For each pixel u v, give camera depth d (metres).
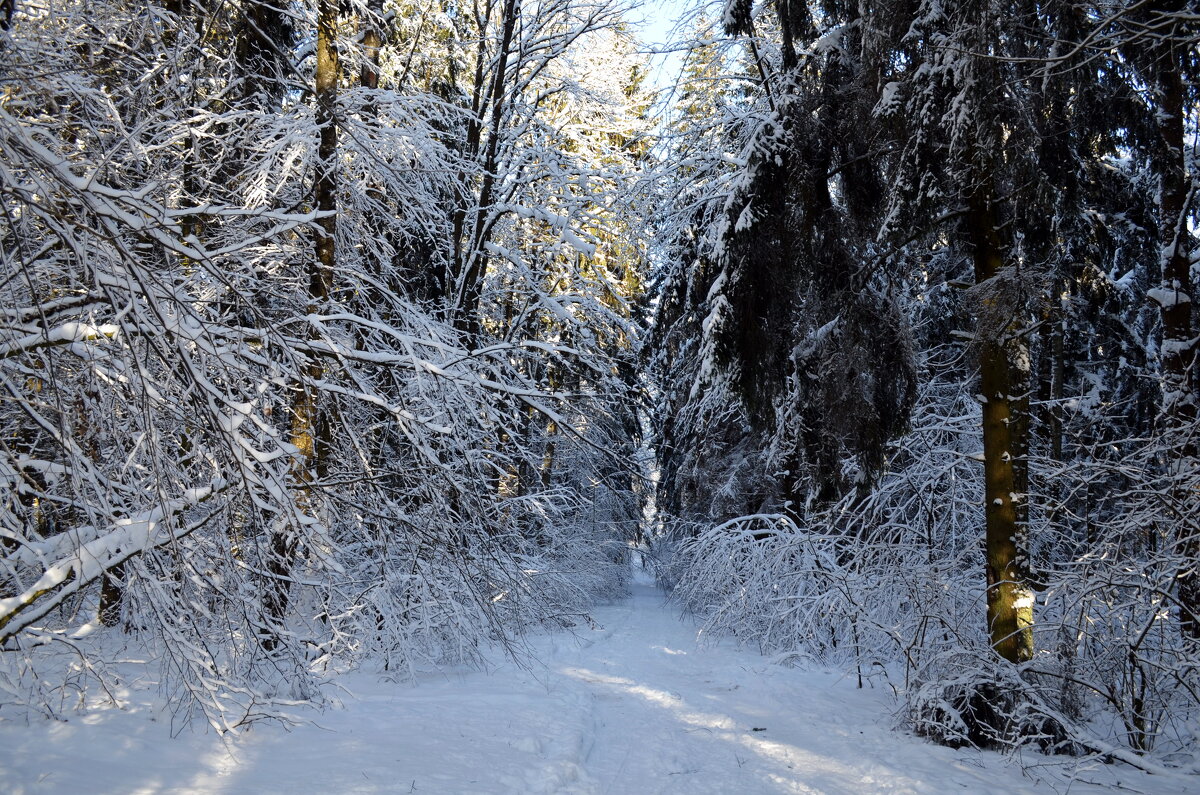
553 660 12.20
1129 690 7.60
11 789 4.12
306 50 12.83
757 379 13.56
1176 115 9.58
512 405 8.12
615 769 6.67
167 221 4.74
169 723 5.96
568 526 20.97
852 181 11.45
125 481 5.37
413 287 13.99
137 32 7.19
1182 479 7.61
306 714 6.86
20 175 4.42
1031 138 7.93
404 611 8.93
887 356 11.55
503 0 17.11
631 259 17.84
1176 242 9.55
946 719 7.68
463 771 5.69
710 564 14.93
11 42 4.86
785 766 6.86
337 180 10.12
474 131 16.61
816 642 12.62
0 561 4.38
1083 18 8.24
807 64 12.04
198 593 5.25
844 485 14.69
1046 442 15.88
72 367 5.46
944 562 10.57
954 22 7.84
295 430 8.24
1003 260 8.53
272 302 8.05
